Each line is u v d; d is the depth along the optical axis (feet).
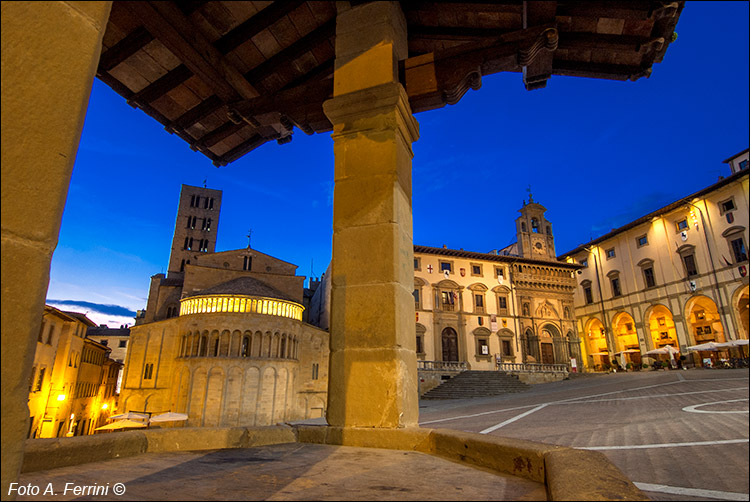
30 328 5.64
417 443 12.26
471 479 8.45
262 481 8.23
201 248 210.18
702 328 121.90
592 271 159.94
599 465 7.16
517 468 8.84
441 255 141.49
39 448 9.41
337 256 15.25
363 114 16.29
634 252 141.49
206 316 118.73
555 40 16.07
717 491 10.50
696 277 119.24
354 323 14.34
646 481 12.54
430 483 8.07
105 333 217.77
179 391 115.34
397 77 16.78
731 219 109.70
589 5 15.97
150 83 20.02
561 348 145.28
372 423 13.25
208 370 112.47
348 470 9.41
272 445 13.34
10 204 5.48
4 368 5.26
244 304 121.39
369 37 17.07
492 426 37.32
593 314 157.28
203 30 17.94
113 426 93.76
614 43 17.39
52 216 6.00
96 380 155.33
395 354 13.56
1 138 5.43
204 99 21.30
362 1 17.53
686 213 123.75
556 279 151.64
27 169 5.72
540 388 107.34
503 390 111.04
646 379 84.94
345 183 15.94
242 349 117.70
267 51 19.48
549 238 165.17
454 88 17.10
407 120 16.94
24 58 5.79
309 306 207.51
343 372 14.05
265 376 116.67
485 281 144.05
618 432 26.03
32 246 5.73
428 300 134.82
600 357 155.63
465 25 19.15
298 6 17.83
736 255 108.47
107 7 7.18
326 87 18.43
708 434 21.25
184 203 213.66
